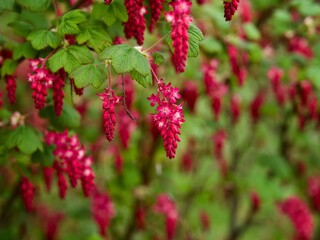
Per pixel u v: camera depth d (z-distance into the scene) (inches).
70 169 25.0
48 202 50.1
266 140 59.4
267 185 50.0
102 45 23.2
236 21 38.3
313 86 44.2
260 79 51.6
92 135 40.3
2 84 38.8
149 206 47.1
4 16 39.4
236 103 48.0
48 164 27.1
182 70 20.4
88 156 28.0
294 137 54.0
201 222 55.2
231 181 52.1
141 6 22.8
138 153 47.9
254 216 59.3
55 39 23.8
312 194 54.0
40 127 29.5
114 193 44.6
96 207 38.0
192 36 22.4
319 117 48.4
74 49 22.6
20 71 34.6
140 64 21.4
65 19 23.4
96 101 42.9
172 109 20.9
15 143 26.4
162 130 20.8
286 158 55.2
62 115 27.7
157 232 49.3
